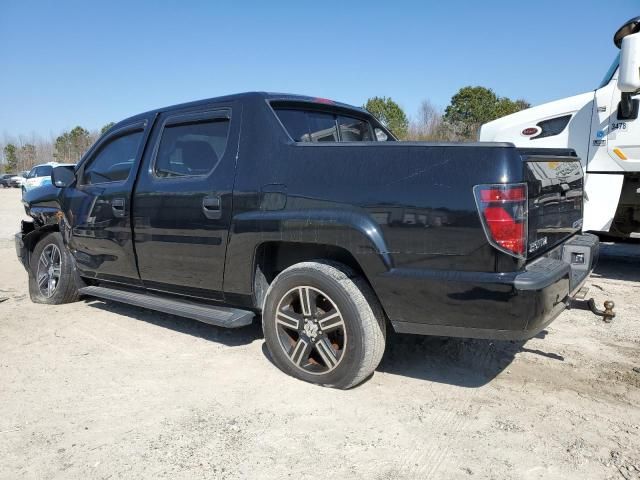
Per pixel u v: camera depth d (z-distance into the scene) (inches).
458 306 110.7
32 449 104.7
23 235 227.5
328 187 124.5
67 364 149.0
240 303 146.9
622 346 162.6
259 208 135.4
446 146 113.0
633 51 192.2
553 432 110.6
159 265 164.4
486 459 100.7
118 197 175.5
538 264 114.9
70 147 3161.9
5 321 192.9
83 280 215.8
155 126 172.2
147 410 120.4
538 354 155.5
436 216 111.0
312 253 138.0
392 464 99.0
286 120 153.9
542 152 129.0
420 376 139.1
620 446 105.3
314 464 99.0
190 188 151.6
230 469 97.7
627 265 292.5
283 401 124.0
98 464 99.5
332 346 128.6
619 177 233.6
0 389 132.5
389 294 117.5
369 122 194.5
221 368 144.2
